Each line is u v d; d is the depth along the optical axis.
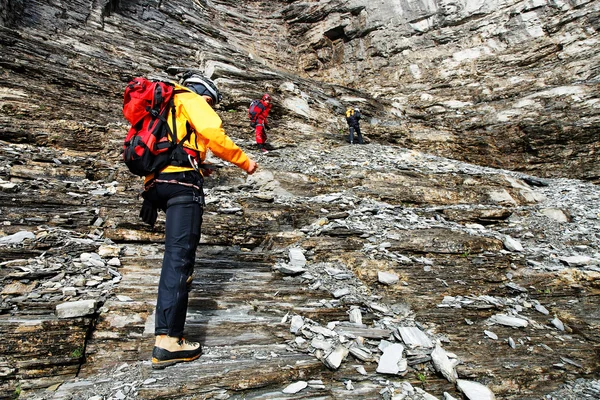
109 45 13.12
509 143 13.93
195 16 20.22
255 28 23.72
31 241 3.83
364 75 22.17
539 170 13.05
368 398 2.43
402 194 7.10
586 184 9.65
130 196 5.38
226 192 6.36
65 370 2.47
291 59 23.88
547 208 6.87
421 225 5.45
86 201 4.96
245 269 4.16
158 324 2.47
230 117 11.37
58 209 4.64
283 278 4.03
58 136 6.91
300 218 5.55
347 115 12.20
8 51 9.09
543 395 2.69
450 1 20.48
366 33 22.69
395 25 21.77
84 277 3.46
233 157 2.48
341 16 23.22
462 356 2.95
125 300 3.20
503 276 4.42
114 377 2.43
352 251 4.57
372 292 3.86
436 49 20.69
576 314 3.77
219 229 4.83
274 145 10.77
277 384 2.49
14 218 4.23
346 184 7.35
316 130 12.64
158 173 2.48
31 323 2.66
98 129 7.56
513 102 16.02
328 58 23.66
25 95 8.29
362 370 2.67
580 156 12.55
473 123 15.77
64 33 12.29
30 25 11.63
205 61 13.95
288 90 13.32
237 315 3.26
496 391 2.66
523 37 18.66
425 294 3.86
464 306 3.71
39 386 2.34
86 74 10.38
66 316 2.83
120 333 2.85
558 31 17.83
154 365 2.43
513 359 2.98
